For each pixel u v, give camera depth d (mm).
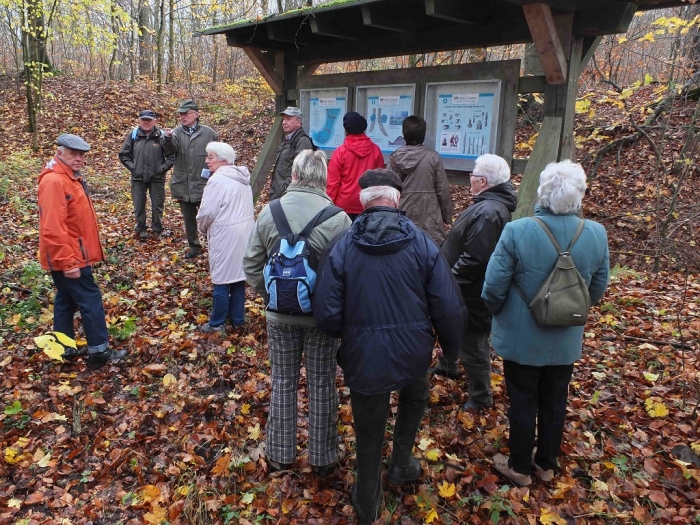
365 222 2479
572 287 2588
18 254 6625
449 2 4555
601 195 8812
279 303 2779
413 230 2502
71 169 4059
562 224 2660
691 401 3789
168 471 3148
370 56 6082
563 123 4656
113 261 6543
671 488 2965
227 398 3863
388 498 2926
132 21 15227
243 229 4617
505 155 4992
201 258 6758
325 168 2986
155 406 3795
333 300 2451
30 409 3779
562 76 4480
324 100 6445
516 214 4648
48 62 17734
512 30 4828
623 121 9828
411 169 4547
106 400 3891
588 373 4199
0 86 15875
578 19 4465
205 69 24844
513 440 2932
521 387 2863
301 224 2842
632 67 12836
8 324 4949
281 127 7191
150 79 19891
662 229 7070
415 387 2773
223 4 17703
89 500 2996
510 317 2764
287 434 3051
